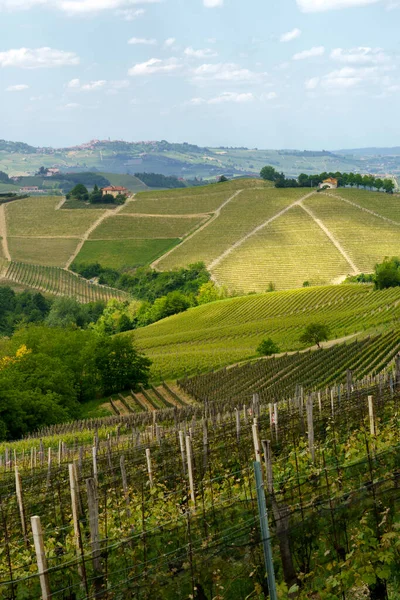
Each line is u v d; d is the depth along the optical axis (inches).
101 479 1070.4
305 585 503.2
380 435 761.0
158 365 4141.2
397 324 3841.0
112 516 714.8
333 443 808.9
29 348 3929.6
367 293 5880.9
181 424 1386.6
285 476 689.6
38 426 2861.7
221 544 526.9
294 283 7731.3
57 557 566.6
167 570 537.6
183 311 6909.5
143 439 1428.4
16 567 581.9
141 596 516.1
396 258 7657.5
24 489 1040.2
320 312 5541.3
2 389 2844.5
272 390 2854.3
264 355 4035.4
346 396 1231.5
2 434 2684.5
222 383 3326.8
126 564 559.2
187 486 784.9
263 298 6269.7
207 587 536.4
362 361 3036.4
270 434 980.6
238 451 927.0
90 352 3814.0
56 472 1149.7
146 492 823.1
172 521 596.7
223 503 631.8
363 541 501.7
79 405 3435.0
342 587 491.5
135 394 3673.7
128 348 3801.7
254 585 535.2
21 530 799.1
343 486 621.3
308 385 2854.3
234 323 5664.4
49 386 3257.9
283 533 520.4
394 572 506.9
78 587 540.4
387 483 585.6
